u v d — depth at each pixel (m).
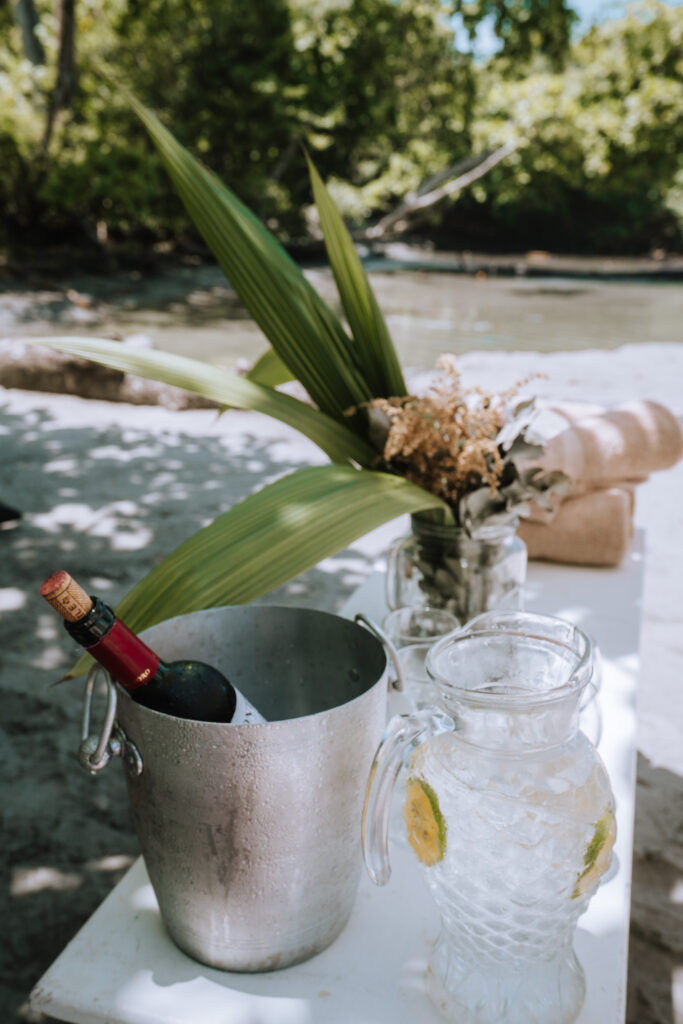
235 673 0.89
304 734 0.66
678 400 5.92
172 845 0.71
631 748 1.10
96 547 3.55
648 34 17.58
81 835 1.96
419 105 18.92
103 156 12.41
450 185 19.58
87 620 0.66
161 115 14.89
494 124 18.41
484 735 0.66
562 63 18.03
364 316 1.36
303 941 0.76
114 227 14.05
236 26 14.95
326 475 1.09
